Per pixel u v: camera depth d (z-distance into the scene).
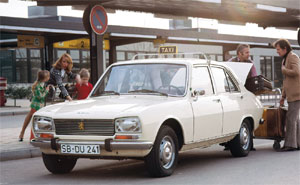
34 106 10.82
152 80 7.55
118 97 7.48
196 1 15.75
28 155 9.65
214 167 7.60
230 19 19.12
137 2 15.27
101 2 13.63
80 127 6.54
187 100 7.23
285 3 18.12
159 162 6.57
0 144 10.45
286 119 9.37
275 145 9.59
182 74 7.53
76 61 32.03
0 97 24.53
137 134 6.30
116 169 7.71
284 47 9.32
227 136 8.17
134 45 36.69
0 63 34.34
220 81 8.36
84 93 10.56
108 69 8.10
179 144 7.12
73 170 7.76
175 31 28.88
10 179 7.17
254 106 9.12
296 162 7.88
